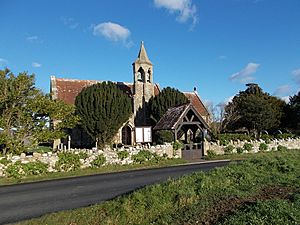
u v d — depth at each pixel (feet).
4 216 32.48
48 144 111.34
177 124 89.51
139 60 126.72
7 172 59.31
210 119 155.63
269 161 53.16
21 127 66.03
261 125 156.56
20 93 64.49
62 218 30.45
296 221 25.58
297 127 167.32
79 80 128.88
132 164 75.72
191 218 29.07
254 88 196.75
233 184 40.45
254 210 28.07
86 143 110.93
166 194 36.06
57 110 68.64
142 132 96.78
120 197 36.73
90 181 54.08
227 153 96.48
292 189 36.65
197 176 43.16
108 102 95.86
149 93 126.11
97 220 30.50
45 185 51.47
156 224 28.96
